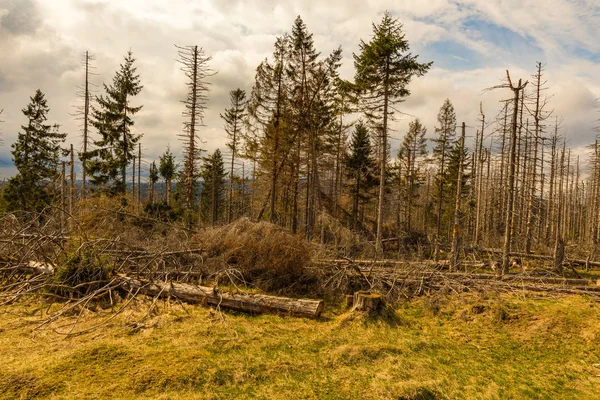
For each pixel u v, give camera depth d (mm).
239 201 37438
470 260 17719
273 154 22141
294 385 5098
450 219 35281
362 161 27828
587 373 5961
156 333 6707
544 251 21875
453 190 33375
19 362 5195
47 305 8008
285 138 22250
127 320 7289
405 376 5555
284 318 8055
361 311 8094
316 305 8148
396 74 18000
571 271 15977
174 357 5602
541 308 8758
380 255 16188
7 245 9750
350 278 10930
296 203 26062
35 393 4410
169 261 11062
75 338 6332
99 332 6633
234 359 5730
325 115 22812
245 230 11672
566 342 6992
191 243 12523
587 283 12172
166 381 4859
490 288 10680
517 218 22562
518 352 6730
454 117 31016
